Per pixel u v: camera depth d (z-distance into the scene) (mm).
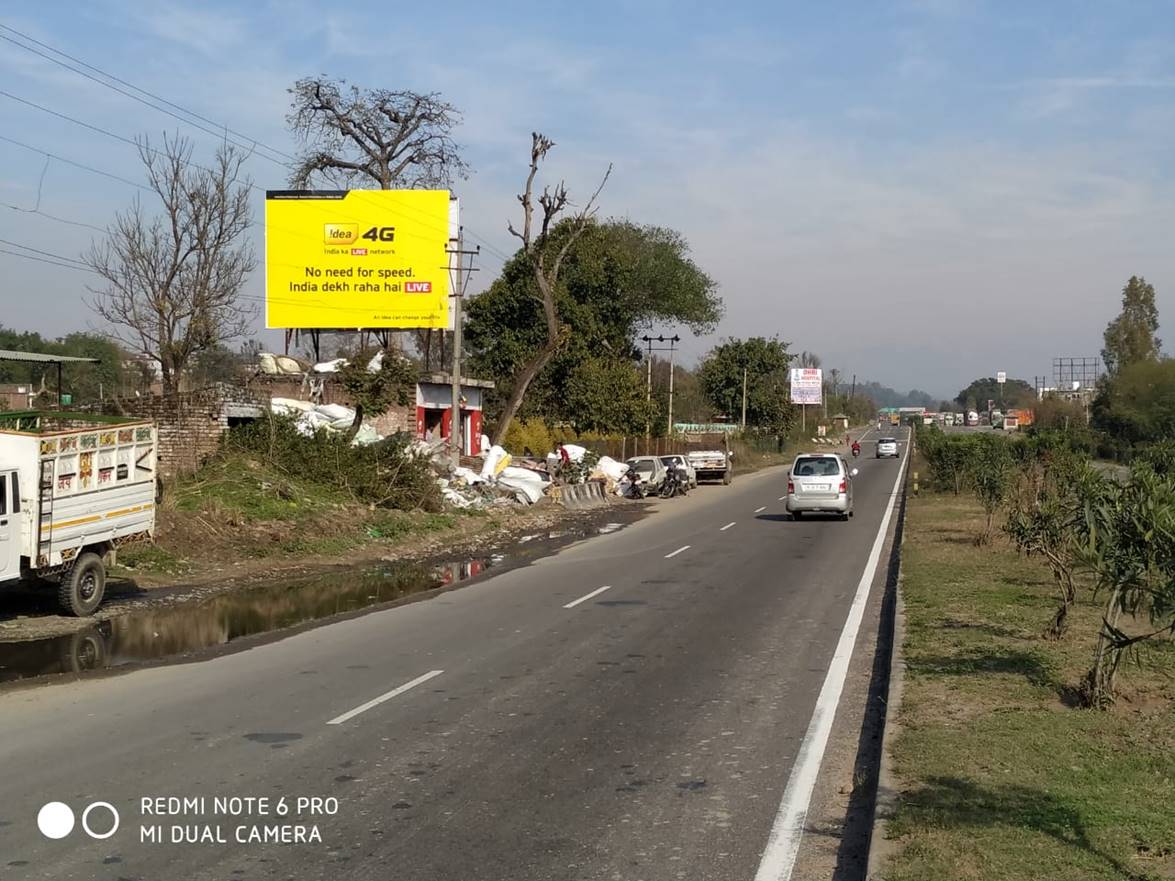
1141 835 5723
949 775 6848
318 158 49688
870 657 11648
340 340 54781
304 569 20859
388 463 28375
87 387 50469
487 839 6180
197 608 16203
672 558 21938
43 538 14375
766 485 52938
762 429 93188
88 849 6031
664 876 5652
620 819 6523
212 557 20547
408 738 8367
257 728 8711
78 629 14203
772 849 6043
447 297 37094
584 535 28109
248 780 7293
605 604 15703
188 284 35281
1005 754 7277
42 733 8648
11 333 56156
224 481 24016
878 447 85125
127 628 14344
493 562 22359
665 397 80562
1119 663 9328
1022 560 18594
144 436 16453
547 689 10109
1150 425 40938
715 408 95438
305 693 10039
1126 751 7348
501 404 59188
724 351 95688
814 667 11117
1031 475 22016
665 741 8281
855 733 8547
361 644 12734
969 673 9883
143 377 44750
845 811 6715
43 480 14367
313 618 15273
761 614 14633
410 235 37156
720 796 6969
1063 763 7074
